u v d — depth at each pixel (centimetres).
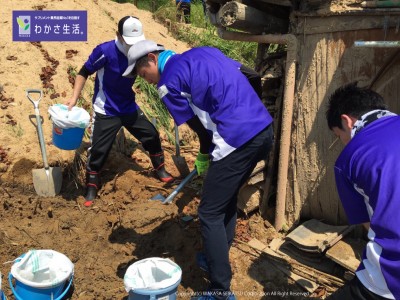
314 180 358
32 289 281
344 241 341
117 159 467
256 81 324
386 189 196
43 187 414
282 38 348
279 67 375
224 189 284
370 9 309
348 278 320
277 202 373
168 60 290
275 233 376
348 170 212
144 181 443
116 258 351
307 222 364
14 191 418
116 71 387
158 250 357
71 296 316
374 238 206
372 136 208
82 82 402
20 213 390
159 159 448
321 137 347
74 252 354
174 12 852
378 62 320
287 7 368
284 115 355
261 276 338
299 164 362
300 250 349
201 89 273
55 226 377
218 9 380
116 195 421
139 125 424
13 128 459
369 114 216
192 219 379
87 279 331
